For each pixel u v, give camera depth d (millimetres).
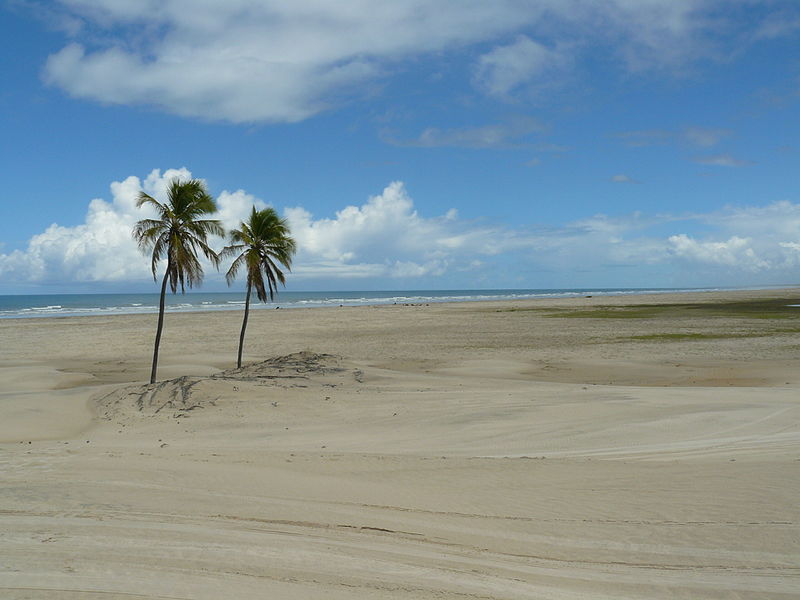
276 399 19062
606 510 8219
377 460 11344
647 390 19750
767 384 22562
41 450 12016
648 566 6512
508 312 70250
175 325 55000
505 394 19375
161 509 7625
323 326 52594
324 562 6148
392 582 5742
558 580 6113
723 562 6582
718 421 14672
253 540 6656
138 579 5383
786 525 7449
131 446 13500
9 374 27281
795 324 47125
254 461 11141
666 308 73062
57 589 5043
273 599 5082
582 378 25109
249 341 41156
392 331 47125
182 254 20812
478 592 5645
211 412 17750
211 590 5211
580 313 65812
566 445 13094
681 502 8406
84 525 6852
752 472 9625
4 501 7746
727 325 47062
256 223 25656
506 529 7551
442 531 7418
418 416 16859
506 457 11789
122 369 29531
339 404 18688
